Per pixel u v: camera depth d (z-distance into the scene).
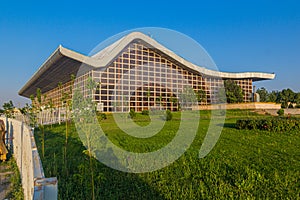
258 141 8.37
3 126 9.32
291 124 10.72
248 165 5.40
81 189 4.18
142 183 4.48
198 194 3.94
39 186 1.93
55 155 6.48
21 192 5.07
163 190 4.13
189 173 4.86
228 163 5.55
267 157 6.14
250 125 11.20
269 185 4.29
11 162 8.21
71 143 7.48
